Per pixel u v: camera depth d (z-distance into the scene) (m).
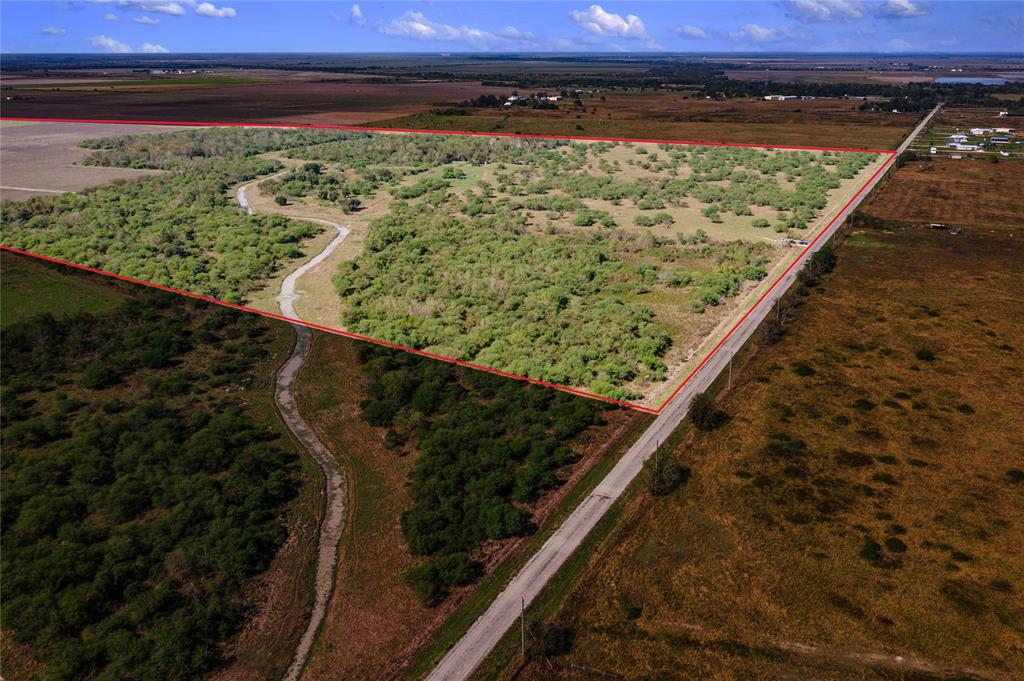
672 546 39.75
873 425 51.28
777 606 35.47
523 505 44.00
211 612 35.84
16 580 37.31
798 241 96.19
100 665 33.44
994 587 36.12
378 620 35.97
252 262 81.06
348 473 48.38
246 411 55.19
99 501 43.88
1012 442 48.88
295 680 32.75
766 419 52.19
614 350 61.91
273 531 42.28
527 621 34.78
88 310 68.81
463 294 72.94
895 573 37.22
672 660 32.62
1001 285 79.81
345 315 69.25
